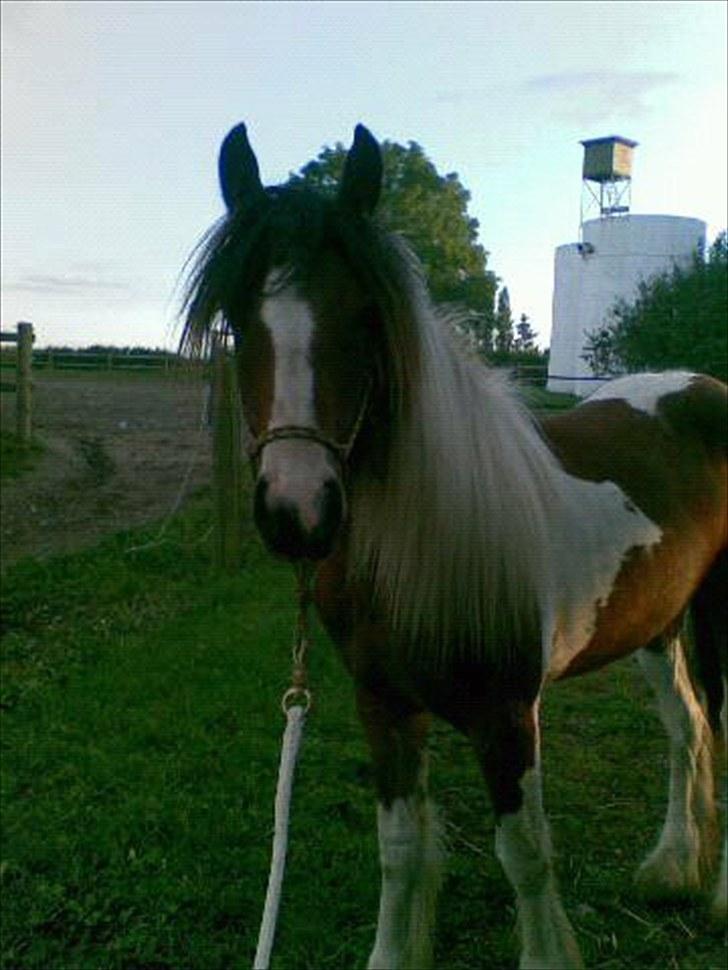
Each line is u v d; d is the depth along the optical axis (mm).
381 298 1981
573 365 30891
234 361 2148
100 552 7160
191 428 12398
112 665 5199
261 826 3527
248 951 2844
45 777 3906
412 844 2541
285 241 1973
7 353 18609
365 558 2248
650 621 2865
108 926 2949
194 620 5973
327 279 1955
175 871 3229
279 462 1866
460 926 2990
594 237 29828
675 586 2906
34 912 2979
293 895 3094
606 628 2695
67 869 3227
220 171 2174
